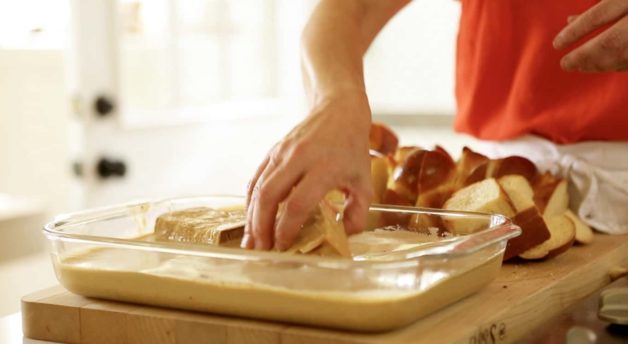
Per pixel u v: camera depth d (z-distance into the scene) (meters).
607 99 1.17
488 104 1.28
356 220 0.87
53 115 2.29
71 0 2.15
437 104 2.87
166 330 0.79
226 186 2.60
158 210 1.03
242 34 2.58
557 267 0.99
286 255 0.73
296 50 2.74
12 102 2.31
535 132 1.23
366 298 0.72
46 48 2.22
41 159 2.31
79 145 2.20
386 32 2.92
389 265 0.72
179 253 0.78
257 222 0.81
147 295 0.81
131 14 2.25
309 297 0.73
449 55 2.82
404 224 0.97
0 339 0.86
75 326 0.83
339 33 1.06
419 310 0.75
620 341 0.75
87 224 0.95
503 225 0.87
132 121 2.27
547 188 1.10
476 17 1.27
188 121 2.42
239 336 0.76
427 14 2.84
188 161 2.46
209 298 0.78
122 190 2.28
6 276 2.14
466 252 0.77
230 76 2.55
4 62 2.27
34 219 1.96
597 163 1.19
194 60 2.43
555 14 1.19
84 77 2.17
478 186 1.04
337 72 0.96
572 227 1.04
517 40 1.24
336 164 0.82
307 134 0.83
